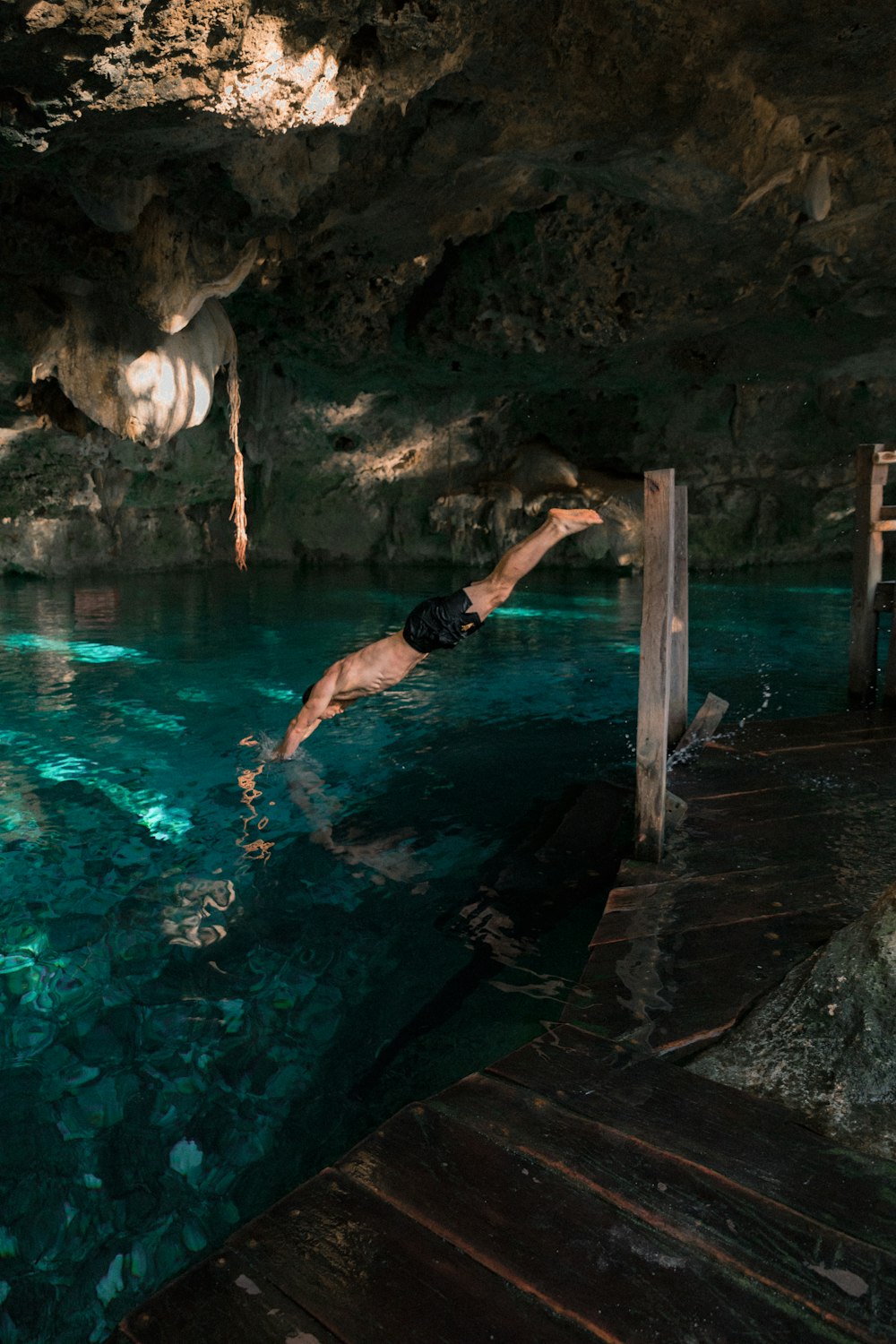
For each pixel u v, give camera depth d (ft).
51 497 67.62
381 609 56.29
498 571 17.08
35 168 24.80
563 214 41.98
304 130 24.41
